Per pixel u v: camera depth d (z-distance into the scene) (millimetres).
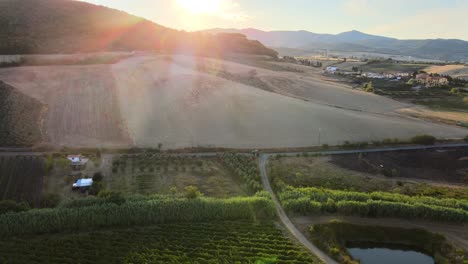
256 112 115938
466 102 154875
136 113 107938
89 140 89062
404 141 98750
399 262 50906
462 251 50375
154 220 55469
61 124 95250
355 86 191625
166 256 46750
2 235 49969
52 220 52219
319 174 77812
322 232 54000
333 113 120312
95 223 53750
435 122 121062
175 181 70750
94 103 109750
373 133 104875
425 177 81375
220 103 121312
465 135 106438
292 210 60781
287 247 50438
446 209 59906
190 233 53000
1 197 60125
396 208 60125
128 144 88625
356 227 56281
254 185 68312
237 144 93625
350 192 67000
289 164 82375
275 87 154750
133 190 65625
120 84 127375
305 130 104750
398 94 170000
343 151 91688
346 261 47594
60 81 121625
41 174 69188
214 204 58375
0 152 77625
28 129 88938
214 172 76562
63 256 46094
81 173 71250
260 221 57562
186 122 105438
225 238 52094
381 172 81625
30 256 45406
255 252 49062
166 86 132875
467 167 86312
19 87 109938
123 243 49438
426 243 53969
